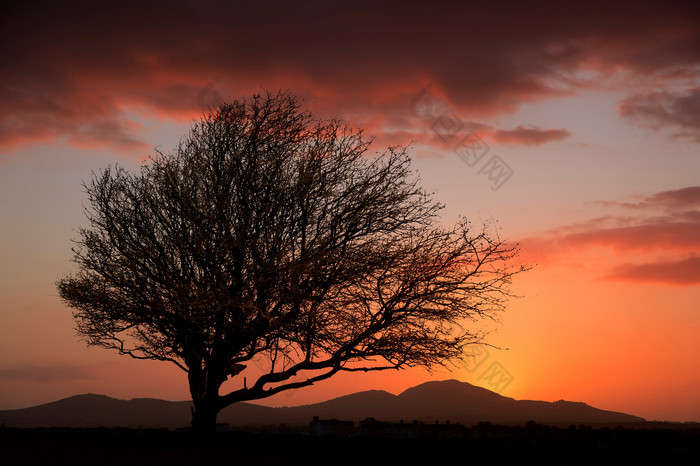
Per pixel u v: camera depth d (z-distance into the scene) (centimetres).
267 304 1936
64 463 1285
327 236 2050
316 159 2125
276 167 2070
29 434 2130
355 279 1959
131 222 2103
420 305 1983
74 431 2259
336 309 1923
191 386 2139
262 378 2047
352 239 2075
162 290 2005
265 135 2167
